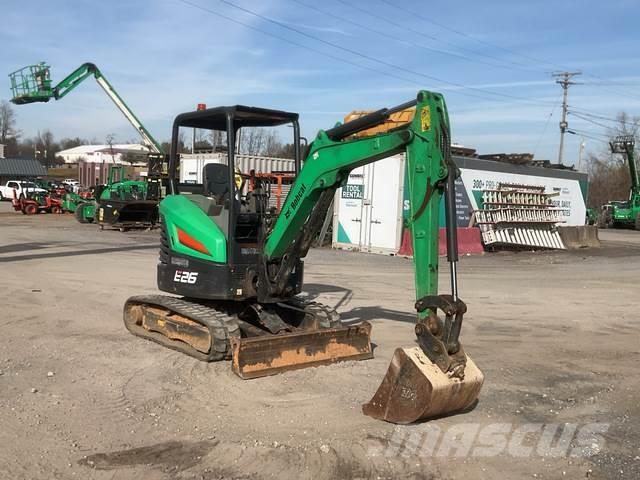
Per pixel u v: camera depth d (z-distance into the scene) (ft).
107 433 16.47
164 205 25.39
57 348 24.57
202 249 23.40
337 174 20.02
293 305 25.55
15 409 17.87
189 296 24.13
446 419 18.15
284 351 21.93
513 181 77.25
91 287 38.73
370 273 49.39
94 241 68.28
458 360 16.31
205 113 23.90
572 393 21.22
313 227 21.70
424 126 17.11
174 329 24.45
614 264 63.21
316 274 48.16
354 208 66.64
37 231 79.10
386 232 63.62
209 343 22.53
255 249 23.52
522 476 14.84
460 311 16.11
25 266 47.01
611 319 34.19
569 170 92.58
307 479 14.25
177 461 14.94
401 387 17.08
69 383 20.38
